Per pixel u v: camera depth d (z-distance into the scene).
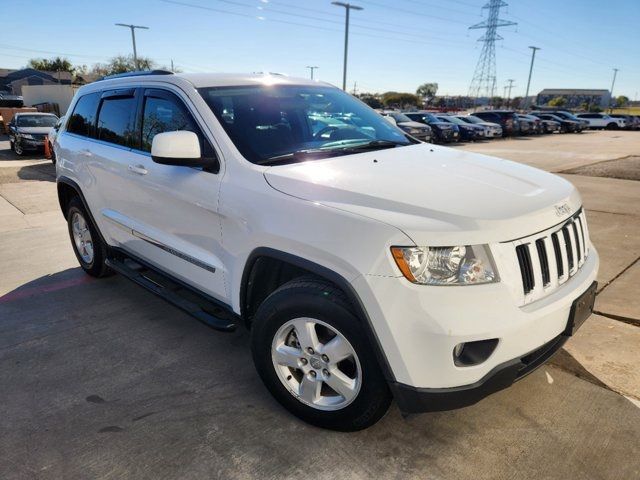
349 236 2.18
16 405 2.84
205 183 2.87
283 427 2.62
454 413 2.70
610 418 2.65
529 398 2.82
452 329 2.01
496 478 2.26
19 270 5.05
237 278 2.76
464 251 2.06
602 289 4.30
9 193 9.30
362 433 2.55
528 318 2.12
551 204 2.39
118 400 2.88
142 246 3.68
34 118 17.66
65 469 2.35
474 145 22.23
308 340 2.44
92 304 4.20
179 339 3.60
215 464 2.37
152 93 3.46
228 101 3.13
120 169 3.66
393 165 2.78
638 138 27.58
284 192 2.47
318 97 3.63
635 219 6.77
